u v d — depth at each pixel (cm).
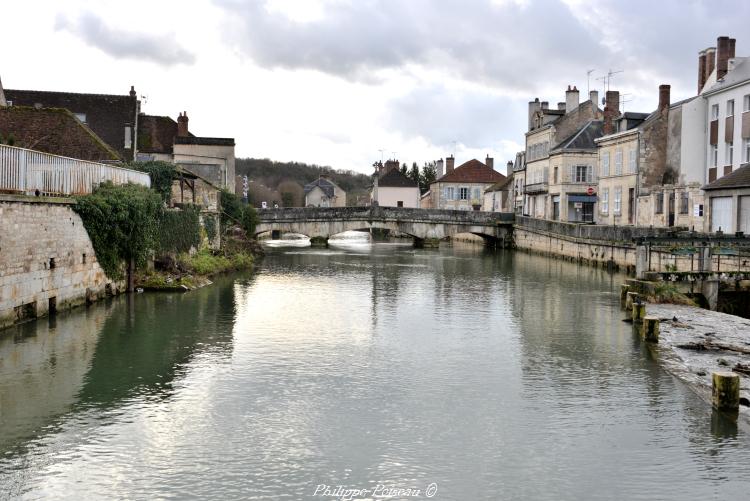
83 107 4516
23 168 1838
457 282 3347
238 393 1380
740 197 3022
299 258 4803
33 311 1906
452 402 1348
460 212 6184
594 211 5978
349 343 1850
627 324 2173
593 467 1054
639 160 4578
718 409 1306
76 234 2156
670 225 4034
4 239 1714
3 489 945
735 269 2789
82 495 933
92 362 1581
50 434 1141
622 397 1388
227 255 3941
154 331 1933
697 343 1848
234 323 2089
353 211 6072
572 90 6456
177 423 1205
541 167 6594
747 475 1030
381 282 3309
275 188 14650
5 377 1450
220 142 5244
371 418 1250
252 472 1016
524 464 1062
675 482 1005
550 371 1582
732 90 3906
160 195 2886
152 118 5384
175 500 927
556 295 2873
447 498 952
